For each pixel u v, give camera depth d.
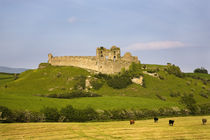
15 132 60.22
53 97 133.75
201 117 98.50
